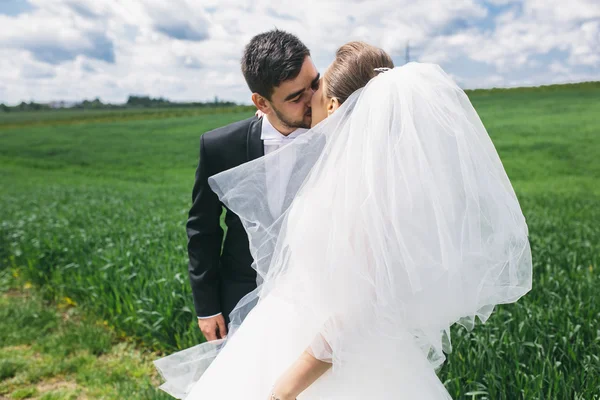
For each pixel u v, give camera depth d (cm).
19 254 722
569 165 2300
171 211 1172
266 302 183
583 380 286
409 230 145
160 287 484
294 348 168
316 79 193
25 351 464
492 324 366
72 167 3053
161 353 455
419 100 156
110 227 865
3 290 655
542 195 1634
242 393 173
